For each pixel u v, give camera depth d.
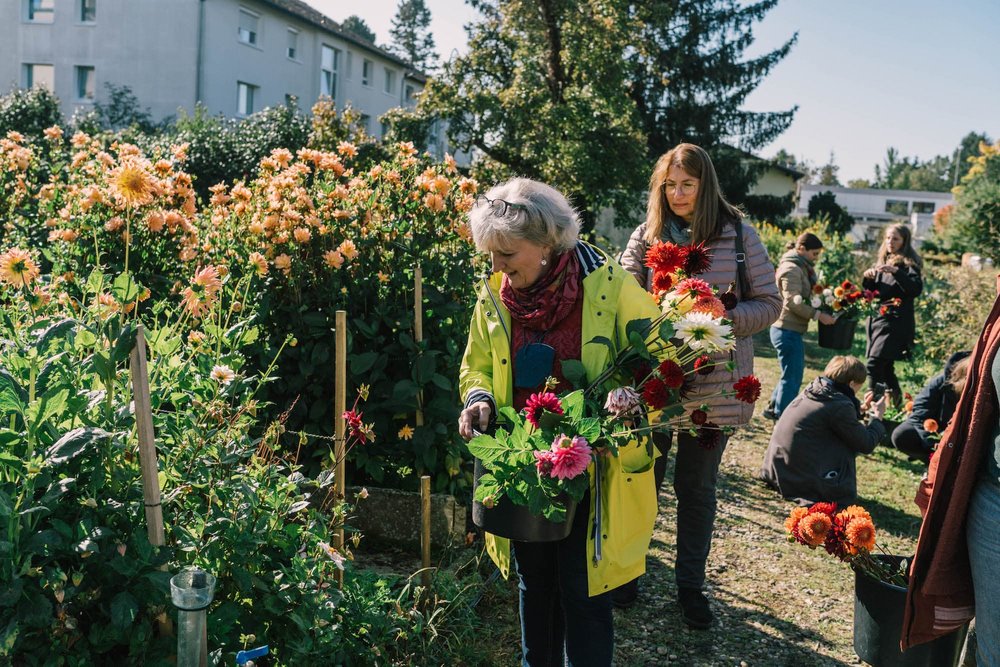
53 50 22.98
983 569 1.97
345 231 3.88
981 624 1.99
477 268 4.21
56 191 4.73
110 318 1.90
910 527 4.62
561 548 2.24
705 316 2.09
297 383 3.68
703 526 3.25
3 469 1.79
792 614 3.42
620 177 17.56
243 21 23.91
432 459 3.64
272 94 25.14
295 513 2.53
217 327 2.63
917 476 5.56
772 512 4.70
